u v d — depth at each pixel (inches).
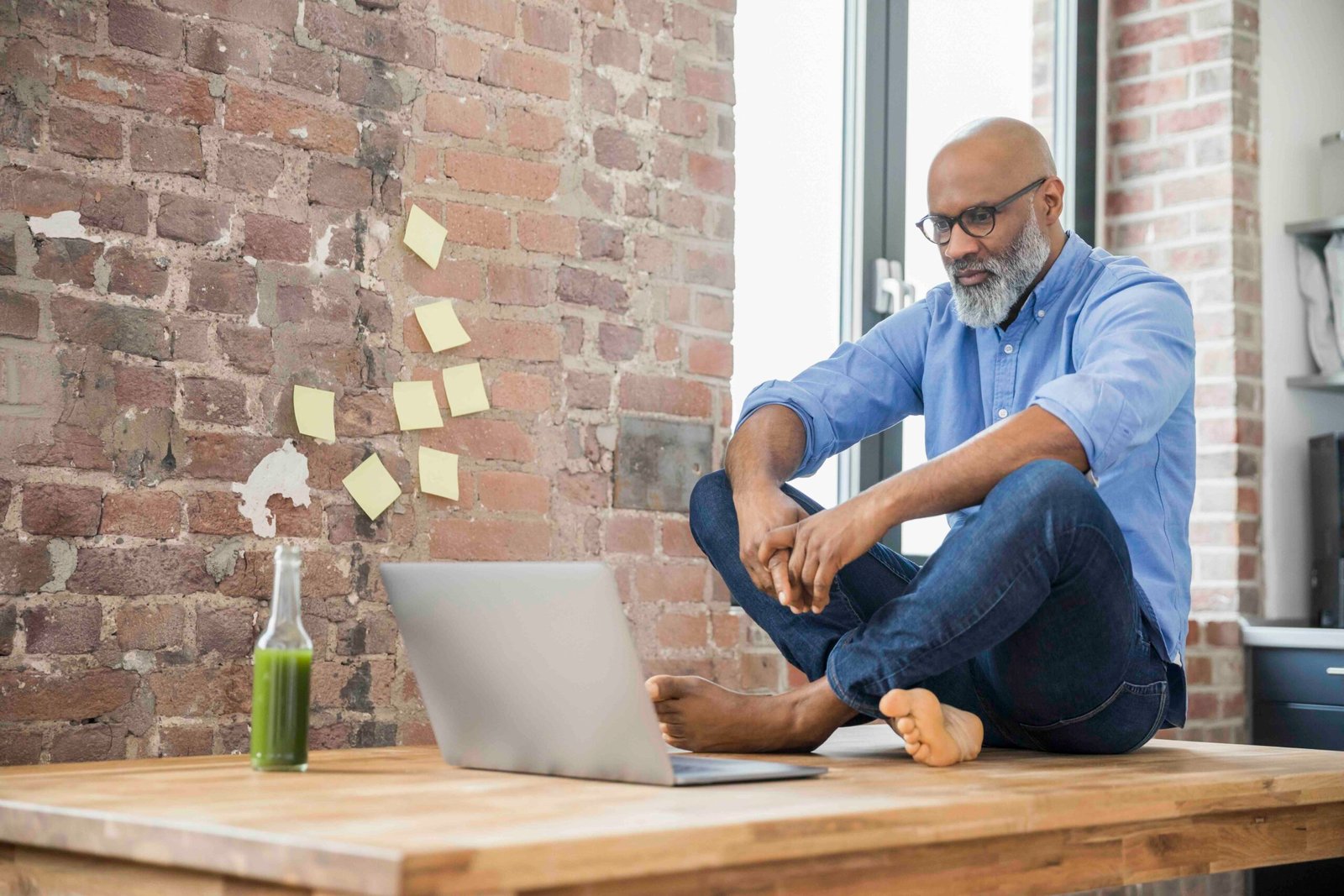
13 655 69.6
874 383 85.6
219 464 76.5
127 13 74.6
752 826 43.9
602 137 94.7
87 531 72.1
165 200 75.5
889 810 47.8
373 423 82.7
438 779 57.8
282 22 80.3
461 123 87.7
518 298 89.7
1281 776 64.6
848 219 123.9
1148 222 142.4
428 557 84.7
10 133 70.7
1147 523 75.3
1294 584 139.5
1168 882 114.1
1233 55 137.9
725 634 98.4
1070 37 144.0
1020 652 67.9
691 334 98.7
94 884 47.9
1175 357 72.0
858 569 75.1
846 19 124.9
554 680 56.9
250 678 77.1
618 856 40.5
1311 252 143.6
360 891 37.3
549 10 92.4
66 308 72.0
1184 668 75.1
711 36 101.4
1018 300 79.2
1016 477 63.4
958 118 134.1
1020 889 53.7
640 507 94.8
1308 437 142.8
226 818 44.7
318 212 81.2
